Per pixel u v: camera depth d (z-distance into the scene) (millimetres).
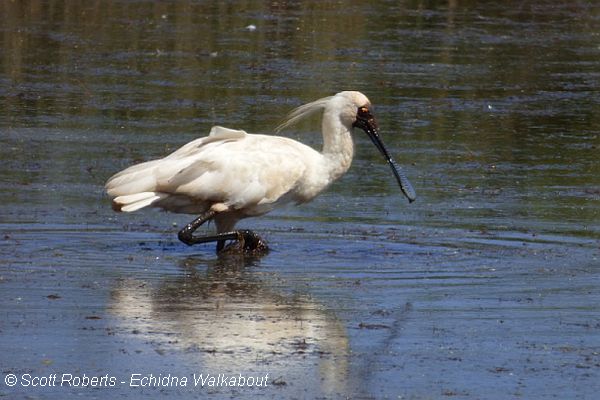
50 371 10398
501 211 17250
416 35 32469
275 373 10539
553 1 39688
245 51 29250
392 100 24812
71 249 14562
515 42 32156
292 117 15812
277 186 14797
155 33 31156
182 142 20797
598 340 11672
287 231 15844
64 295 12555
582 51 31375
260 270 13922
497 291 13211
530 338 11672
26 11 33625
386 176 19266
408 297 12922
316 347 11219
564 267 14289
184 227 14891
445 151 21094
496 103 25078
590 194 18500
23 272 13391
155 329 11547
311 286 13258
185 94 24594
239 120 22578
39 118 22219
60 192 17438
